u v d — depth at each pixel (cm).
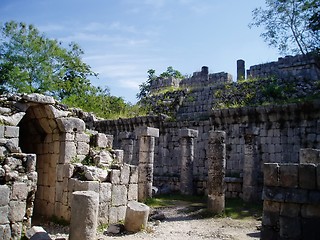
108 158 1360
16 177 961
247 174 1831
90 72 3872
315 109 1916
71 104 3269
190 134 2120
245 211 1596
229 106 2483
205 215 1515
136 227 1146
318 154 1120
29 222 998
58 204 1252
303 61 2517
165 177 2367
